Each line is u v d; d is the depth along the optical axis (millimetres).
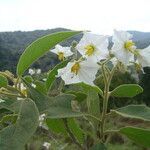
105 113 119
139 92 126
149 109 114
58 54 142
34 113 97
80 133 122
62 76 123
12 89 117
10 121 115
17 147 91
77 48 123
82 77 120
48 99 106
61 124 124
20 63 115
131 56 123
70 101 106
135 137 114
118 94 125
